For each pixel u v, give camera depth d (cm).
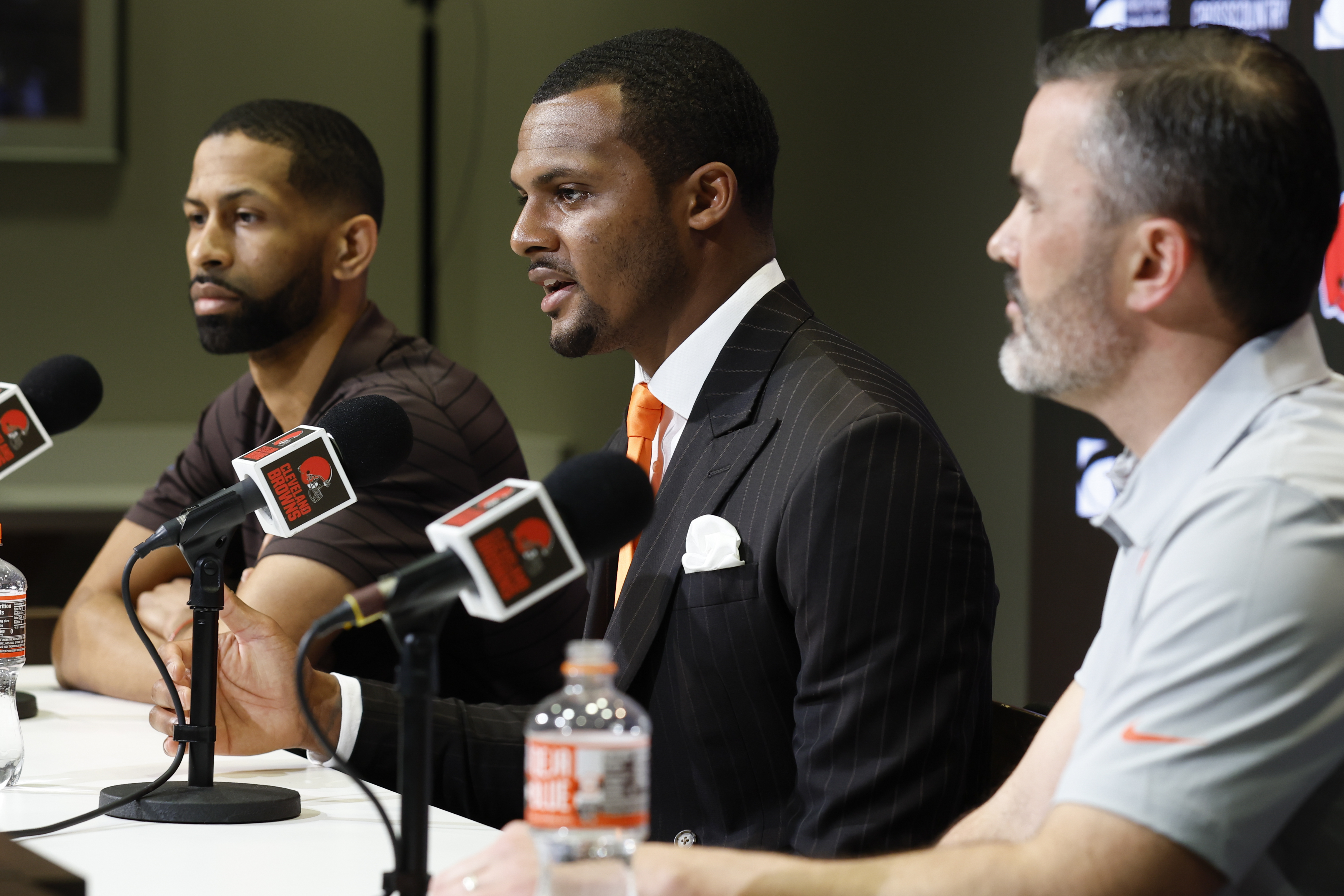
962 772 188
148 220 749
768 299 225
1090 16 454
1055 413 469
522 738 236
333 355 326
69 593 677
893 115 539
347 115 769
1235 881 125
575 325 227
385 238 779
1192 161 135
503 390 745
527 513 139
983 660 197
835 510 192
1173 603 128
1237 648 124
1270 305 138
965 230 513
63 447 725
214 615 195
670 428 233
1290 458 129
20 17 723
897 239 537
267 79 759
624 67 223
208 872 165
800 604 193
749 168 225
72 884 142
